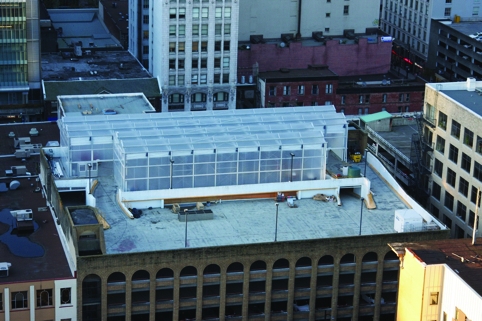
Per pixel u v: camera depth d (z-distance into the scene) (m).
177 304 160.75
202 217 173.25
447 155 196.38
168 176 180.00
